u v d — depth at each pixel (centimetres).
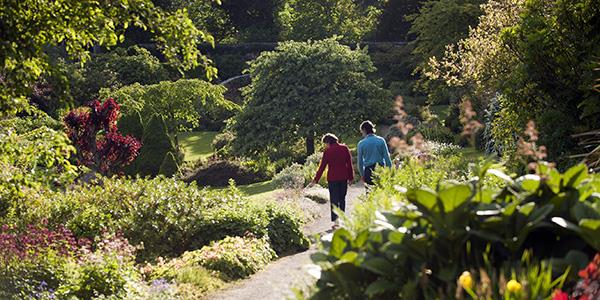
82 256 937
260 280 962
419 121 3878
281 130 3428
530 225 387
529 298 345
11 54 764
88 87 4531
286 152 3550
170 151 3234
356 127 3509
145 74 4878
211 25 6750
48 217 1216
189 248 1216
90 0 802
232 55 5641
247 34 6619
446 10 3897
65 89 859
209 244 1216
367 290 387
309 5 6875
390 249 395
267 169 3316
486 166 416
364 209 562
